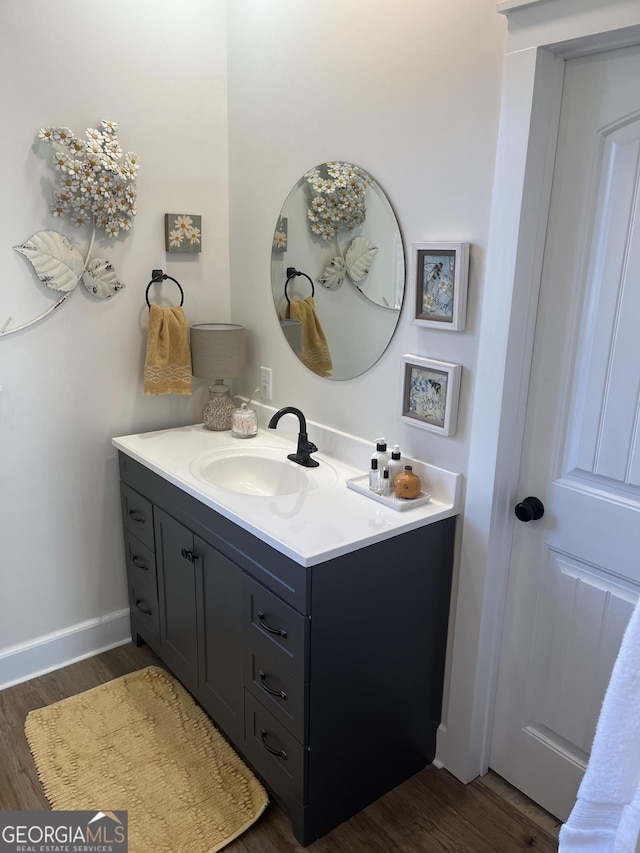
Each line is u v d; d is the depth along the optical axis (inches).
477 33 59.5
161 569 88.2
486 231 61.7
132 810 71.3
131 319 92.3
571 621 65.9
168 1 85.8
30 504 89.4
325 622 62.2
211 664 79.8
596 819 35.6
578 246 58.8
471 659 72.4
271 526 65.2
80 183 82.0
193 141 92.3
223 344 92.9
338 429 84.3
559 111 57.8
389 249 72.2
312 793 66.7
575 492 63.0
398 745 74.5
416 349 71.3
